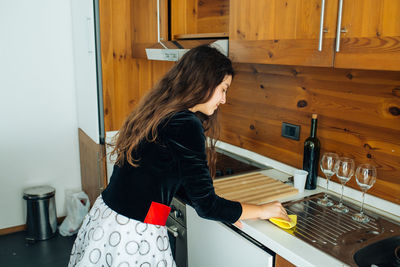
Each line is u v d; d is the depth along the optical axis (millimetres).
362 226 1417
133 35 2629
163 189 1335
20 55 3053
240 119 2354
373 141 1589
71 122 3342
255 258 1388
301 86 1903
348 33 1194
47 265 2746
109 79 2664
